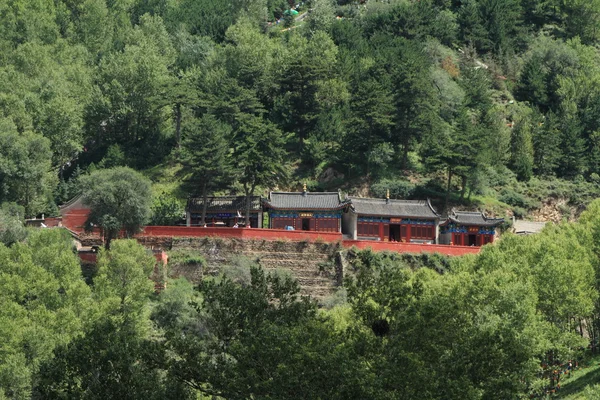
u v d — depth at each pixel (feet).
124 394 327.26
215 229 646.33
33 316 459.73
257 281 349.00
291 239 648.38
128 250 562.25
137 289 516.73
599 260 510.17
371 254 641.81
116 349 337.72
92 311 478.59
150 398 310.65
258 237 645.92
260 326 323.16
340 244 649.61
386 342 317.83
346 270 636.48
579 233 538.88
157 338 508.53
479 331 335.47
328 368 294.25
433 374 302.66
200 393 328.29
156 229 650.43
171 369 318.86
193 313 529.04
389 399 289.94
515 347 337.52
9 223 602.03
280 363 297.74
